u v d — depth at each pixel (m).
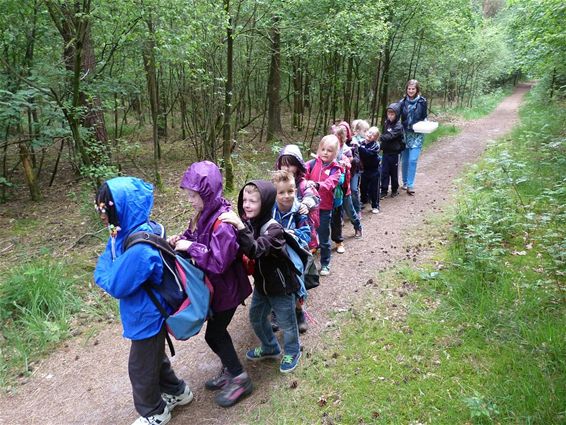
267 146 11.78
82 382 3.24
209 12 5.96
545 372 2.66
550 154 7.43
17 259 5.45
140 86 10.16
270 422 2.63
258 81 14.75
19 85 6.74
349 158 5.19
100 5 5.49
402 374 2.87
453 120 16.92
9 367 3.42
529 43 9.20
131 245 2.22
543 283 3.63
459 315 3.38
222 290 2.63
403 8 11.16
